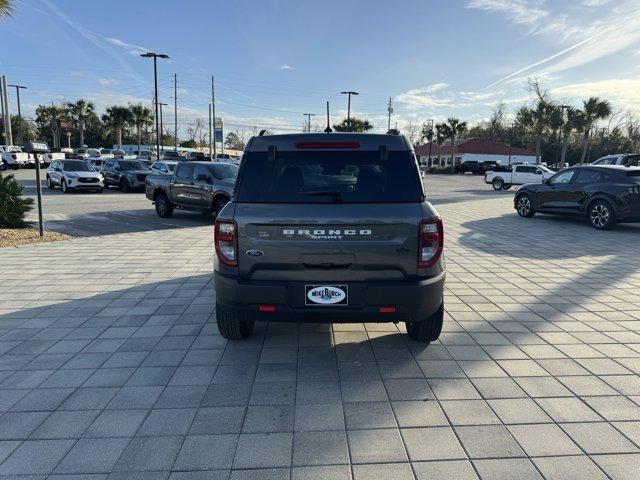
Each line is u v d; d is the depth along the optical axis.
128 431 3.14
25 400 3.55
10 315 5.46
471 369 4.02
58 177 24.62
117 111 67.50
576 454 2.87
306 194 3.77
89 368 4.09
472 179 47.31
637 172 11.73
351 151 3.88
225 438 3.06
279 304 3.74
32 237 10.56
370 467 2.77
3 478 2.69
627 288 6.56
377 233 3.66
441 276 3.81
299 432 3.12
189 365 4.13
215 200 13.09
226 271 3.84
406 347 4.49
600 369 4.03
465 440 3.02
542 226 12.72
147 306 5.77
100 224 13.14
